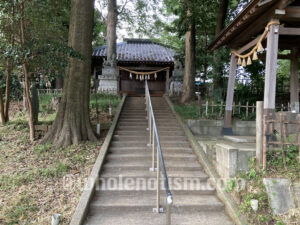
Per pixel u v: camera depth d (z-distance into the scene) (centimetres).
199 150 500
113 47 1159
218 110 724
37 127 569
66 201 326
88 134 538
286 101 897
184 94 978
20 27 439
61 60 427
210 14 1059
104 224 298
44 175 384
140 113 791
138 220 309
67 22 869
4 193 337
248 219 297
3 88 877
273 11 397
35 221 286
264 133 346
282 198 309
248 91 909
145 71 1437
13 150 473
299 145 334
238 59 595
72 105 526
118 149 511
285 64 1351
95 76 1456
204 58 1227
